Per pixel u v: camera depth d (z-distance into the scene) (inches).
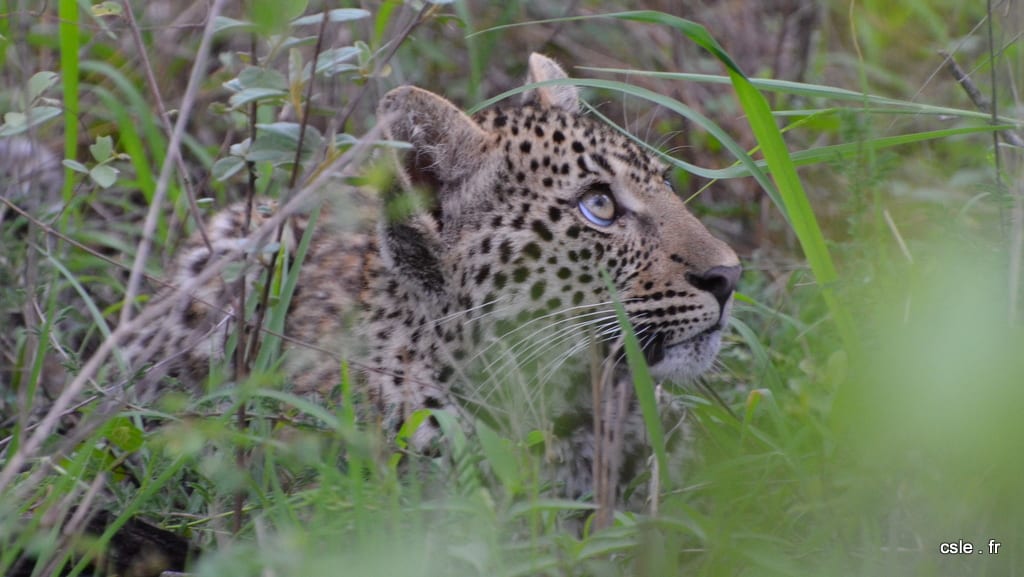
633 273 401.4
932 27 642.2
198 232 467.5
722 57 354.9
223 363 373.4
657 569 288.8
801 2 649.6
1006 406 253.3
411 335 400.2
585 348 396.2
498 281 400.5
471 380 396.8
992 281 340.8
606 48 633.0
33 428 366.0
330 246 431.5
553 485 329.7
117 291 487.8
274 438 332.5
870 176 393.7
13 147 465.1
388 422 349.1
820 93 392.2
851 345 349.1
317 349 360.5
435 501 295.9
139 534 316.8
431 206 399.2
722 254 400.2
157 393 415.2
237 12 542.3
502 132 405.1
